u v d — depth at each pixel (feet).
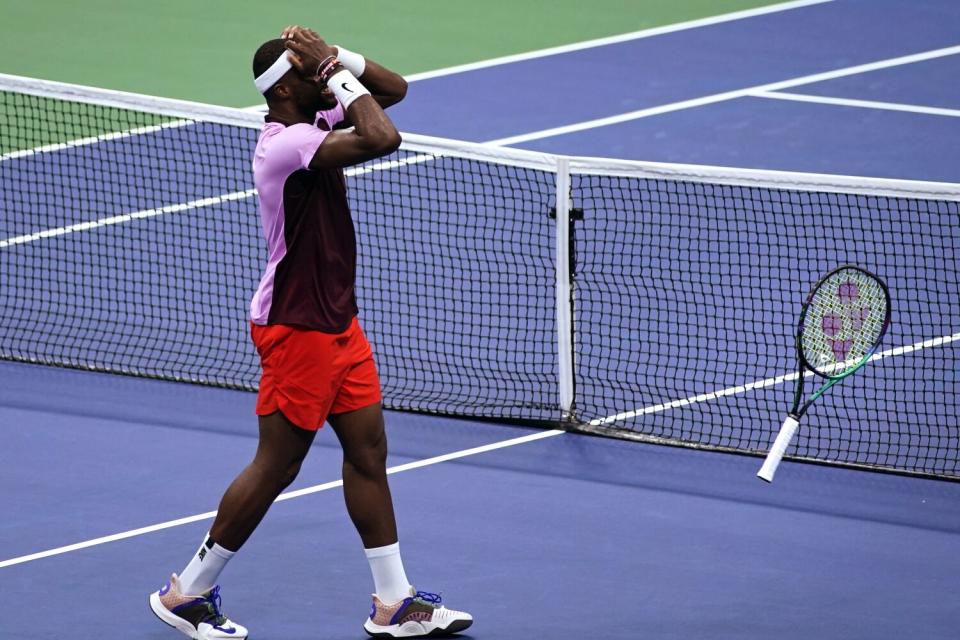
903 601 72.13
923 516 81.41
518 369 100.89
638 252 119.14
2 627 69.41
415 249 119.85
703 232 122.83
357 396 67.62
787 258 115.55
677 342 103.71
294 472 67.97
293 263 65.46
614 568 75.51
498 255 118.73
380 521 68.59
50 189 131.34
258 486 67.15
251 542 78.33
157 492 83.76
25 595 72.43
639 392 97.19
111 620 70.38
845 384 97.45
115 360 102.47
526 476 86.12
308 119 67.00
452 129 151.74
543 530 79.61
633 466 87.51
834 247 114.42
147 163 137.49
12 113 148.66
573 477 86.07
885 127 151.84
